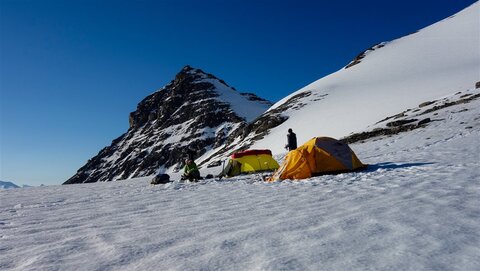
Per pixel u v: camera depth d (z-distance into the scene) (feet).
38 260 14.25
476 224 14.19
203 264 12.28
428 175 30.45
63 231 20.11
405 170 36.78
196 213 23.08
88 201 36.86
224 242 14.82
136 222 21.43
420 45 338.95
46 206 34.86
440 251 11.52
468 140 61.46
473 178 26.05
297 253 12.57
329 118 219.82
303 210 20.61
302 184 34.91
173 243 15.42
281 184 37.32
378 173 37.29
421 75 253.85
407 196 21.65
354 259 11.50
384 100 213.05
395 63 310.86
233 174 61.41
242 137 306.55
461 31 336.90
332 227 15.71
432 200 19.57
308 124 226.38
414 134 89.25
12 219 26.55
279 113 286.87
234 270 11.51
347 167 42.14
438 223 14.74
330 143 44.01
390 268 10.50
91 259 13.92
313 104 273.75
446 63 266.57
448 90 180.14
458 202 18.43
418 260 10.93
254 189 35.04
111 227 20.29
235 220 19.51
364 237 13.78
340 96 271.90
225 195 32.12
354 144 104.22
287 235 15.07
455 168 33.01
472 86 165.68
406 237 13.26
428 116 107.24
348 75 328.70
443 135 77.92
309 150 43.11
